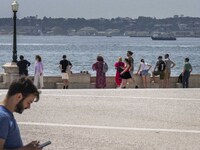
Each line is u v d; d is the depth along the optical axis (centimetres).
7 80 3294
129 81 3384
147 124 1773
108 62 12575
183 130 1689
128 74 3338
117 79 3350
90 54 17050
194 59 15200
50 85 3450
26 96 712
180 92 2769
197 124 1802
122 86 3350
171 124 1786
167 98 2480
